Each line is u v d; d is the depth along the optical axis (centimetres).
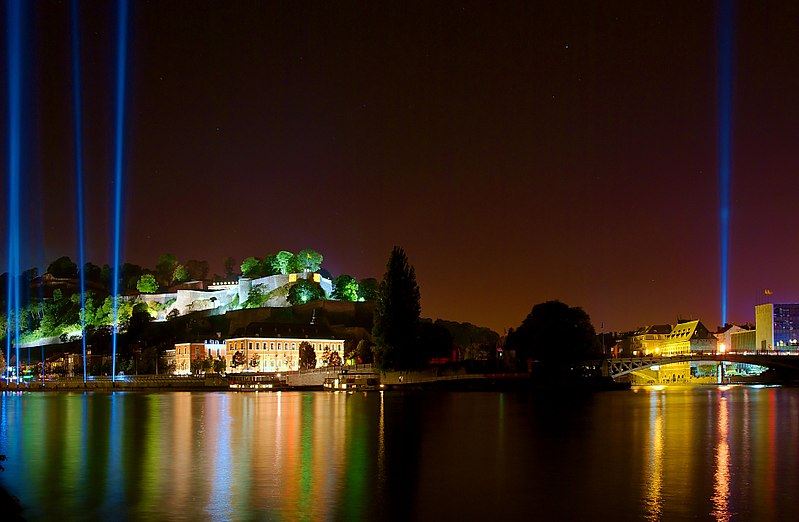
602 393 19300
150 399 18888
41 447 8069
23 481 6000
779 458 6988
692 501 5194
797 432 9056
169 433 9450
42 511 5019
